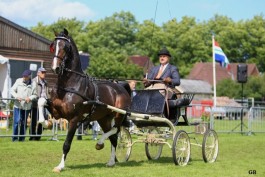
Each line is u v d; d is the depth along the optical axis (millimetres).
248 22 85562
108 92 10125
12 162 10297
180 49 85750
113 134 10273
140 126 10852
